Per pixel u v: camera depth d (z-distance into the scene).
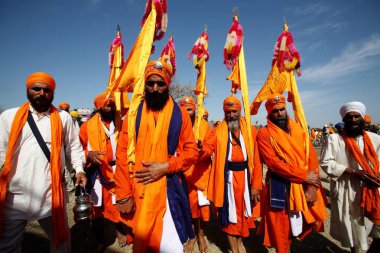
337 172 3.32
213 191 3.54
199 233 3.90
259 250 3.96
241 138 3.59
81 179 2.86
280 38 3.75
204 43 4.26
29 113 2.58
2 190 2.36
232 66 3.90
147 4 2.80
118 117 3.89
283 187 3.10
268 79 3.90
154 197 2.11
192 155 2.29
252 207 3.48
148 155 2.19
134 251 2.09
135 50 2.71
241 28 3.87
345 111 3.40
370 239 4.29
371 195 3.09
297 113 3.52
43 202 2.55
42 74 2.59
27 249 3.74
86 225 4.72
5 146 2.52
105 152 3.62
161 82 2.24
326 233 4.51
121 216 2.34
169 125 2.23
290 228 3.07
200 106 4.21
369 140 3.29
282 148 3.09
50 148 2.62
